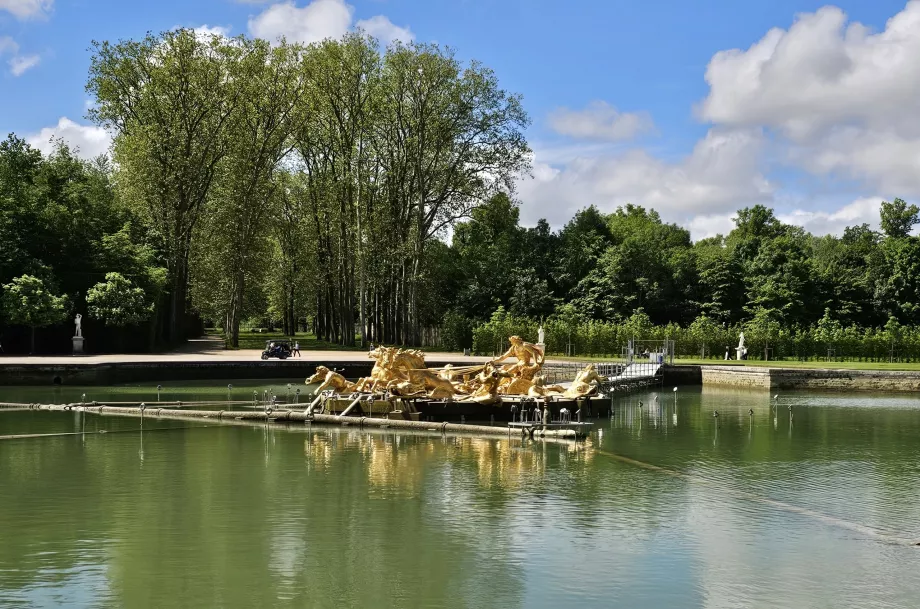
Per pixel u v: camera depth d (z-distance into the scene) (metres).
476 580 15.10
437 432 32.34
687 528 18.70
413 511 19.86
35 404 37.94
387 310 87.81
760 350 76.50
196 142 72.88
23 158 71.94
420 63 75.69
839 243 123.94
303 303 107.75
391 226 79.69
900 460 27.83
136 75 70.19
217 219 73.38
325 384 36.50
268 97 73.75
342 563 15.93
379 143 80.12
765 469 26.00
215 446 28.86
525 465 25.91
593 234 105.81
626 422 37.62
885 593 14.73
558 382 53.28
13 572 15.27
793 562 16.38
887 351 75.00
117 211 73.00
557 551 16.88
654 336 76.25
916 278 100.56
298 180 87.81
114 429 32.56
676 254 103.38
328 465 25.50
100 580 14.88
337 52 74.38
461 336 81.62
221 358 58.56
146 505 20.19
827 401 49.28
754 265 100.94
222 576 15.12
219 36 72.12
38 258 64.31
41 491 21.62
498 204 81.75
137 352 67.12
